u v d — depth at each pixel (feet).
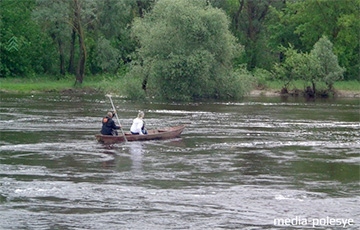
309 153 95.45
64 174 77.71
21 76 278.46
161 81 204.03
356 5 281.74
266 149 99.09
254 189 71.10
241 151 96.84
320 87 239.50
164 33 202.49
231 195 68.23
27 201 65.00
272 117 148.97
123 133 104.53
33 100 194.29
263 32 314.96
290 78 236.43
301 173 80.07
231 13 311.47
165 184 72.90
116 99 206.28
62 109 163.94
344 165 85.66
